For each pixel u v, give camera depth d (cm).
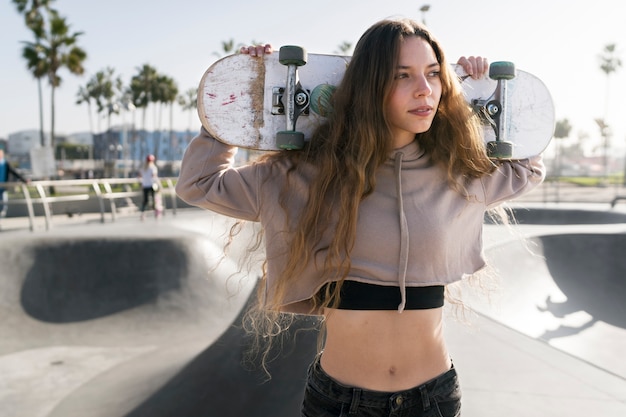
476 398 259
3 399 457
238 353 373
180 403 335
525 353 321
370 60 138
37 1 3316
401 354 136
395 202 137
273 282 145
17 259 652
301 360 341
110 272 685
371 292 134
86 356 554
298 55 149
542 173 178
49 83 3406
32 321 609
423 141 149
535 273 693
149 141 6688
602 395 263
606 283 696
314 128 157
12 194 1625
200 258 735
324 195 137
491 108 171
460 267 145
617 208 1295
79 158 6456
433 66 139
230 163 159
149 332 617
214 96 157
